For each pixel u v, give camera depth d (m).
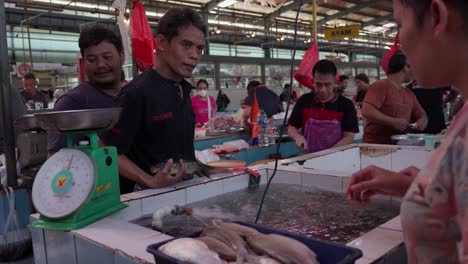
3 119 1.94
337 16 15.08
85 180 1.05
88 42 1.84
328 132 2.50
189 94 1.66
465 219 0.39
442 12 0.43
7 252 1.75
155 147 1.51
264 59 15.24
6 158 1.96
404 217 0.49
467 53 0.45
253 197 1.49
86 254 0.92
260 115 3.64
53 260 1.03
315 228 1.10
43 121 1.03
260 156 3.23
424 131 3.38
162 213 1.14
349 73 19.06
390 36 19.28
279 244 0.62
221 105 10.32
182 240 0.65
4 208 1.91
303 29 16.06
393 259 0.78
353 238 1.01
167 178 1.38
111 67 1.90
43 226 1.02
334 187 1.53
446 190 0.44
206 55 13.23
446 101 4.11
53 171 1.08
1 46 1.91
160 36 1.44
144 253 0.81
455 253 0.45
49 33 12.20
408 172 0.87
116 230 0.96
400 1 0.50
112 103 1.87
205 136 3.81
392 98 2.67
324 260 0.62
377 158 2.25
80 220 1.00
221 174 1.60
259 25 14.92
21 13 11.31
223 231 0.71
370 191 0.90
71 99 1.79
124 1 3.14
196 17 1.42
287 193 1.52
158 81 1.48
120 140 1.40
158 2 11.35
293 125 2.78
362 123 4.93
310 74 3.36
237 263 0.61
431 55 0.47
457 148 0.43
